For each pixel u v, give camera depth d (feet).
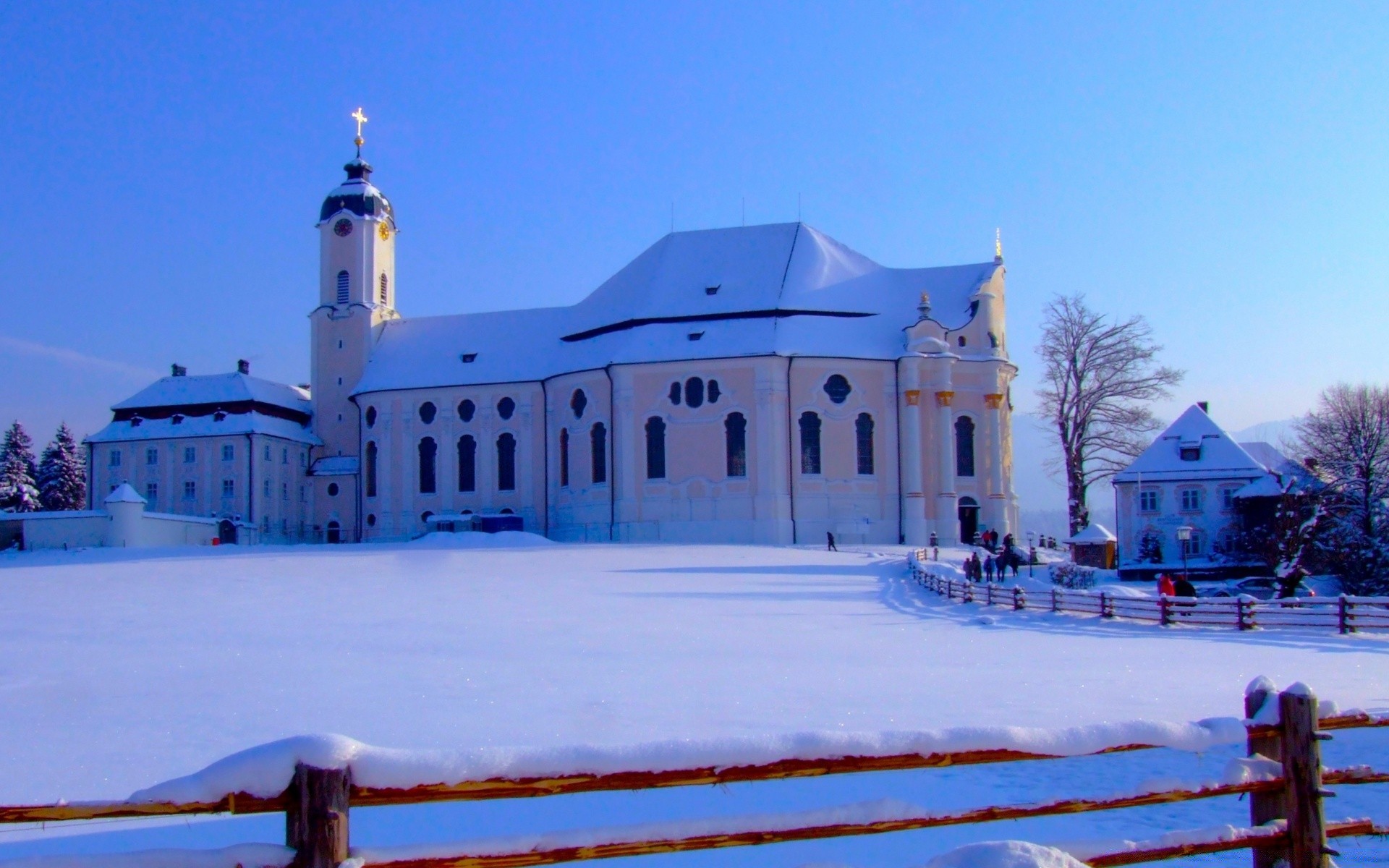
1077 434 309.22
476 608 138.62
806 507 294.46
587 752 22.66
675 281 323.78
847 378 300.40
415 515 345.10
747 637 110.01
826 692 74.59
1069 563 239.91
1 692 77.10
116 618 127.44
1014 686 77.41
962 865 24.36
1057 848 26.35
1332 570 253.85
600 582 178.70
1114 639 114.73
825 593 163.32
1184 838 27.81
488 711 68.23
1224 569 262.26
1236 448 277.23
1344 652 102.47
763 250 327.47
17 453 509.76
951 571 186.09
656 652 97.50
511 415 338.95
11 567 206.69
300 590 164.14
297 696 74.95
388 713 68.08
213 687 78.95
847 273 324.80
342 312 372.99
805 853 41.27
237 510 348.79
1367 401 276.21
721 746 23.62
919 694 73.61
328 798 20.67
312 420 375.04
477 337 362.12
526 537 269.03
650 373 302.25
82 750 59.00
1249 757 29.48
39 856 19.94
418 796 21.36
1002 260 322.14
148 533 307.17
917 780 54.24
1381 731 64.69
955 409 304.50
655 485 299.17
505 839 22.54
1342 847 40.14
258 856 20.61
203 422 355.56
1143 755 59.26
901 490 299.17
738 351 297.74
